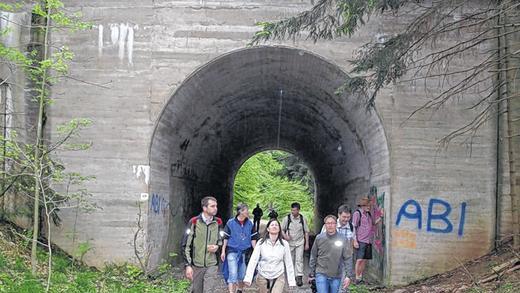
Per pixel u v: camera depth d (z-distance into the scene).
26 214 11.09
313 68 12.51
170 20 11.83
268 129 21.42
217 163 21.42
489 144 11.50
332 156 19.77
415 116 11.59
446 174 11.52
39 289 7.75
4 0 11.70
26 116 11.54
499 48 10.52
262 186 38.56
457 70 11.52
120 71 11.77
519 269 9.97
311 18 9.42
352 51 11.69
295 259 11.33
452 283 10.37
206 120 16.03
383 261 11.82
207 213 7.97
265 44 11.70
